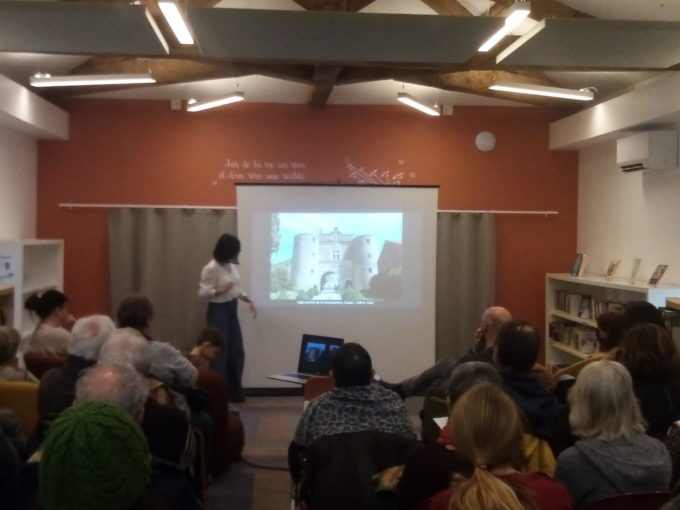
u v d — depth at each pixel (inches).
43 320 173.6
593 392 84.9
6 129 240.1
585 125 252.2
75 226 274.8
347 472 92.0
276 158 280.2
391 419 103.3
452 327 283.9
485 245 283.1
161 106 276.4
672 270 219.8
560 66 191.0
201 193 278.2
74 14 154.8
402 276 267.9
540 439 98.3
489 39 170.6
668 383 110.4
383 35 169.6
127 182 275.7
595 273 272.4
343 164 282.0
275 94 271.4
